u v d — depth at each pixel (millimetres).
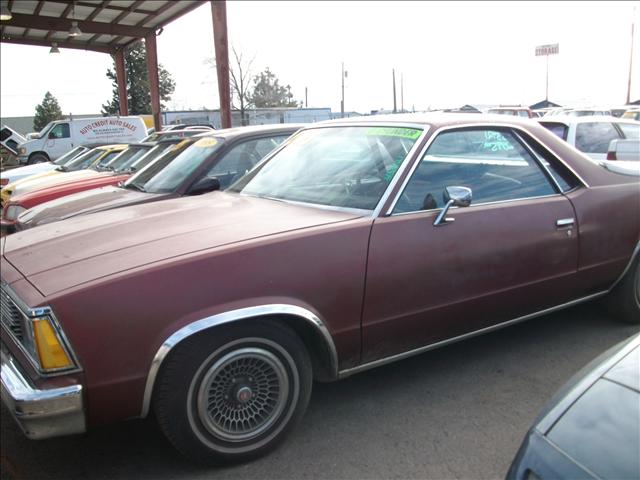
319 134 3799
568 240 3418
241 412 2510
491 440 2709
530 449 1594
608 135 8875
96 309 2188
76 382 2160
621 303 3967
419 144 3049
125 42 21938
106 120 22703
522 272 3240
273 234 2594
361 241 2689
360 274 2674
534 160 3473
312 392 3234
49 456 2699
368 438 2748
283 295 2480
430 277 2887
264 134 5496
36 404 2104
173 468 2557
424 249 2854
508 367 3459
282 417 2613
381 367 3512
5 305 2488
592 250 3561
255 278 2428
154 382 2291
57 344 2145
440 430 2801
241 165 5289
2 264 2795
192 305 2303
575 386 1797
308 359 2682
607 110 17531
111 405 2232
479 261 3049
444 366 3496
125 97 23344
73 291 2189
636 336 2035
